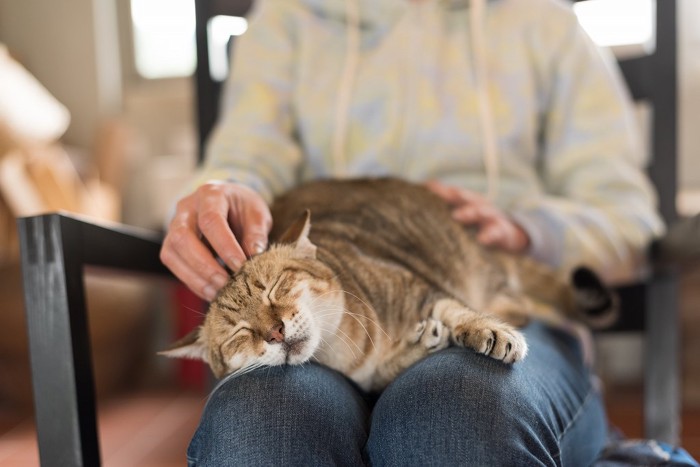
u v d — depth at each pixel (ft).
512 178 4.68
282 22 5.03
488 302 4.23
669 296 4.34
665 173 5.11
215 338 3.11
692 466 3.10
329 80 4.81
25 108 7.12
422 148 4.70
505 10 4.81
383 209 4.05
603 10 7.67
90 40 8.75
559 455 2.42
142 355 8.27
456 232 4.20
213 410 2.48
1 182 6.69
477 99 4.62
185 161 8.66
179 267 2.89
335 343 3.20
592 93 4.72
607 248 4.16
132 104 8.89
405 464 2.32
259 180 4.16
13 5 8.78
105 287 7.14
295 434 2.31
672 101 5.08
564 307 4.62
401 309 3.35
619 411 6.68
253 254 2.98
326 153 4.80
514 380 2.54
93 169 7.89
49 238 2.72
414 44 4.72
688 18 7.32
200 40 5.51
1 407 7.41
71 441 2.73
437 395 2.38
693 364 6.60
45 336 2.73
